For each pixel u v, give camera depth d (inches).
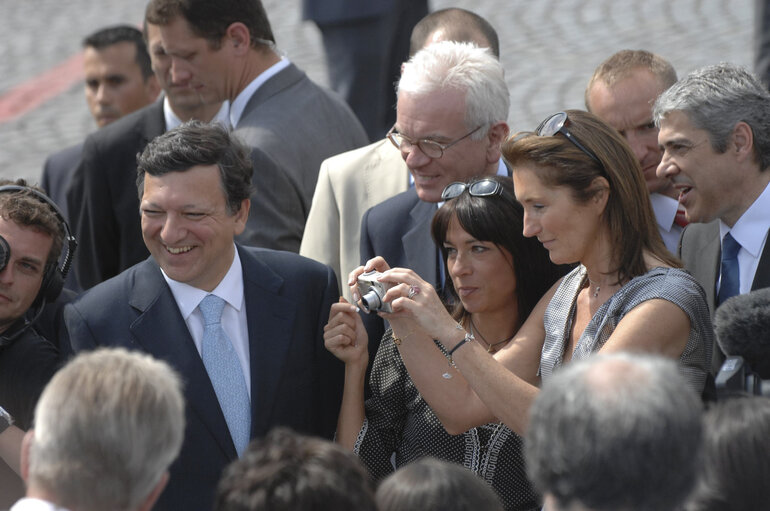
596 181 440.8
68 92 1529.3
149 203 474.6
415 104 561.3
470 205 497.4
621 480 278.5
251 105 696.4
